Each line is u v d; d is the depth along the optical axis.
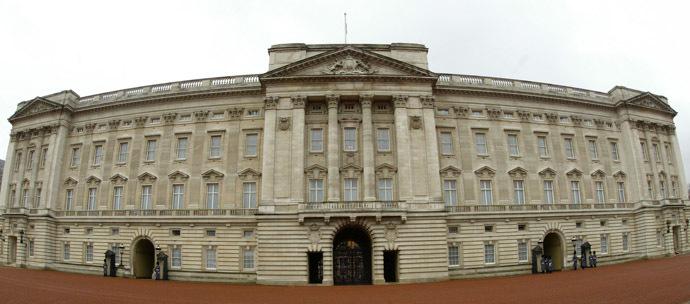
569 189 48.09
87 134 50.09
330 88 42.75
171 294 29.97
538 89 50.22
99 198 47.31
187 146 46.03
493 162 46.25
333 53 42.84
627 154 52.19
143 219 44.28
